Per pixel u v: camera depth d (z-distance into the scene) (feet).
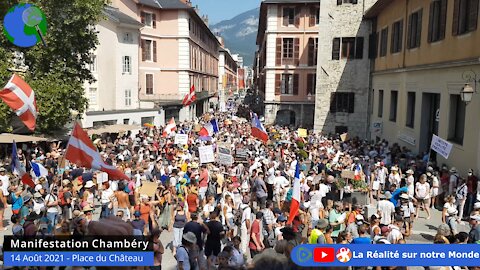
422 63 72.08
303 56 147.54
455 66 58.13
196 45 185.47
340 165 64.23
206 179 52.34
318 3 143.95
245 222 38.55
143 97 152.76
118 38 133.28
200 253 32.60
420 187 50.88
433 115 71.10
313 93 148.25
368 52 115.65
